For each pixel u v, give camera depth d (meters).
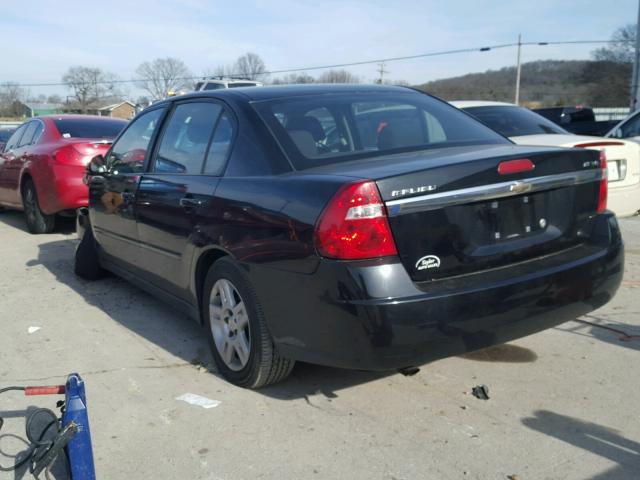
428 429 3.25
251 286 3.48
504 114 8.48
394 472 2.89
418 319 2.93
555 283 3.28
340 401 3.59
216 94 4.25
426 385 3.75
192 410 3.54
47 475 2.73
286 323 3.26
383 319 2.89
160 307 5.41
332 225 2.95
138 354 4.39
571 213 3.54
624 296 5.32
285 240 3.17
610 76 53.91
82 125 8.70
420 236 3.01
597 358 4.08
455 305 2.99
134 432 3.33
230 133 3.92
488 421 3.31
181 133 4.49
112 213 5.27
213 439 3.23
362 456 3.03
